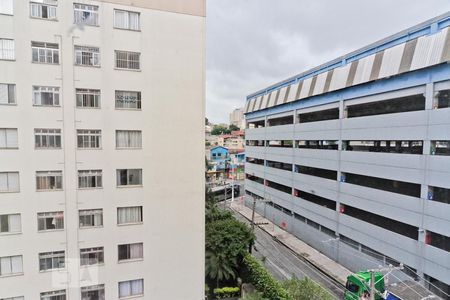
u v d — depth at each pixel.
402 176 19.61
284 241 32.12
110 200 15.70
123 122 15.65
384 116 20.86
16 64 14.00
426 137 17.88
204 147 17.09
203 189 17.28
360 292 18.38
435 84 17.47
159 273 16.84
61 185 15.01
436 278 17.41
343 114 25.36
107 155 15.50
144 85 15.81
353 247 24.66
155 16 15.72
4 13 13.77
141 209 16.31
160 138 16.28
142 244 16.44
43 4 14.23
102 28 14.99
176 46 16.17
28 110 14.29
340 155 25.70
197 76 16.64
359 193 23.62
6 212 14.30
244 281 23.09
